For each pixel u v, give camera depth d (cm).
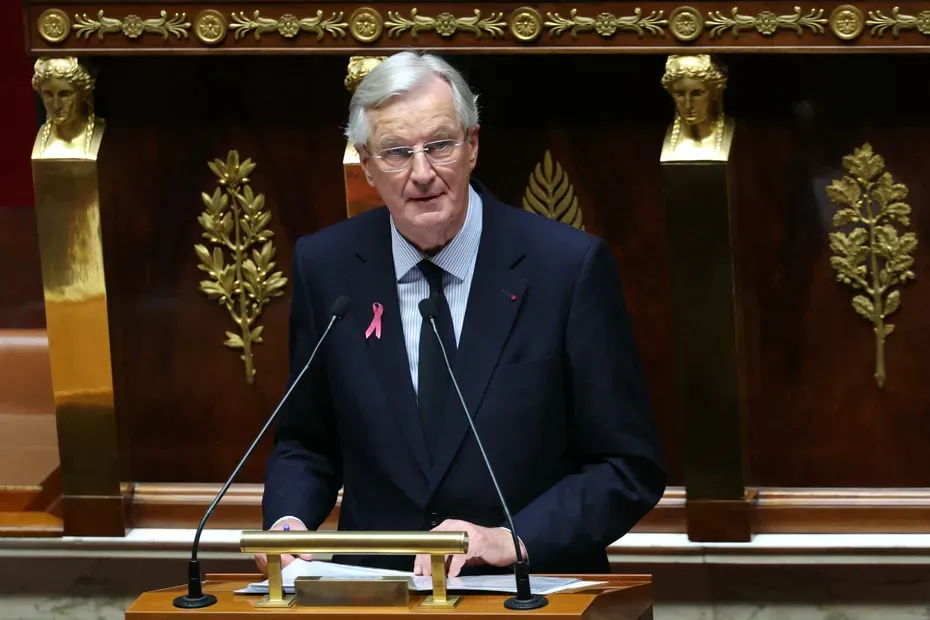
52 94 1280
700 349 1266
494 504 887
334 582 710
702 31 1205
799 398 1322
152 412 1397
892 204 1280
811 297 1305
